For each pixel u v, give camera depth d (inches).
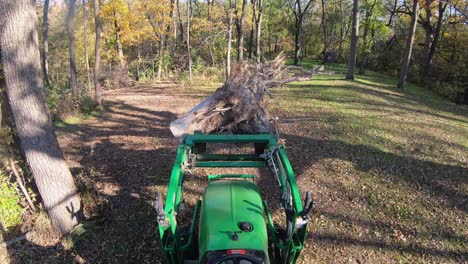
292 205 209.8
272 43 2156.7
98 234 273.9
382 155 420.5
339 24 1879.9
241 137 258.7
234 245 164.4
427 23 1315.2
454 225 285.9
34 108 247.0
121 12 1154.7
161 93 902.4
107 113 660.7
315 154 423.5
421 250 259.6
